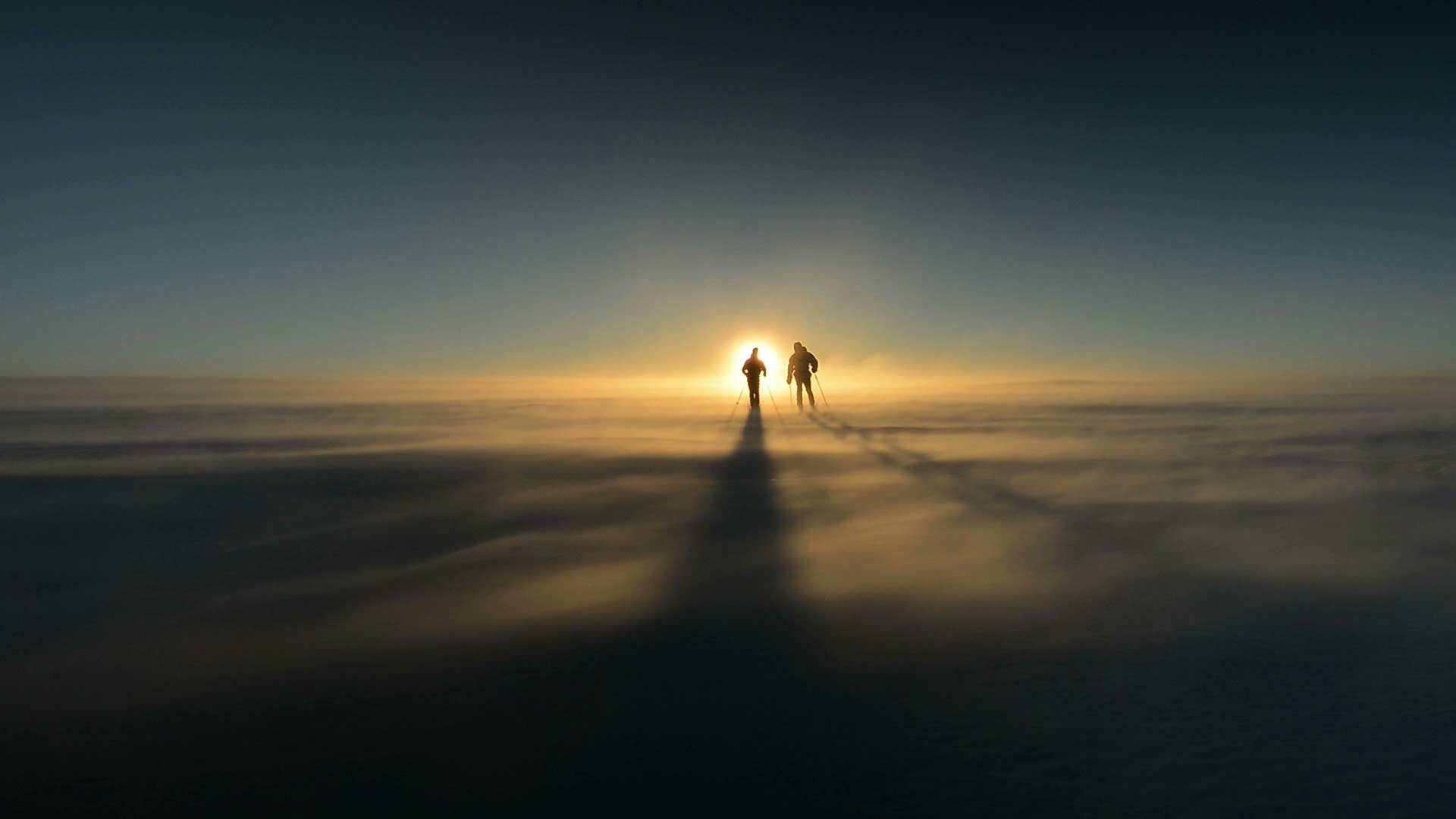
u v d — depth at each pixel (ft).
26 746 11.07
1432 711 11.37
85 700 12.53
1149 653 13.80
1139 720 11.34
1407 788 9.48
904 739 10.94
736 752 10.72
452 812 9.39
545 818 9.27
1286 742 10.61
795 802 9.51
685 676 13.21
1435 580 17.99
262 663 14.01
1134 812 9.14
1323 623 15.19
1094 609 16.34
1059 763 10.24
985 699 12.11
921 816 9.19
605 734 11.27
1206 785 9.66
